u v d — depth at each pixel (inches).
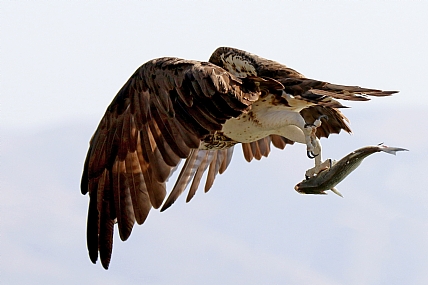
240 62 523.8
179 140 421.1
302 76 495.5
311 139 480.7
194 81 422.3
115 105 444.8
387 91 460.1
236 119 490.9
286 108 486.6
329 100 469.1
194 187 559.5
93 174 446.9
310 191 481.7
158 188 429.4
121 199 438.0
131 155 437.4
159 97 430.9
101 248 442.6
